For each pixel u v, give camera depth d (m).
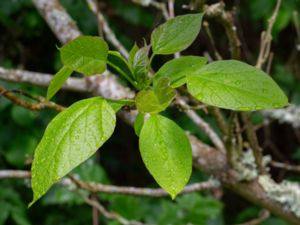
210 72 0.40
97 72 0.40
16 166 1.33
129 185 1.72
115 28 1.41
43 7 0.86
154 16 1.39
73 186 0.84
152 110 0.38
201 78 0.39
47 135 0.38
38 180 0.37
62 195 1.20
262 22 1.51
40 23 1.44
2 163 1.36
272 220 1.29
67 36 0.83
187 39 0.43
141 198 1.27
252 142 0.73
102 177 1.19
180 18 0.43
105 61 0.40
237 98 0.38
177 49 0.43
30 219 1.41
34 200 0.36
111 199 1.13
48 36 1.50
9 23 1.43
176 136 0.39
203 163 0.76
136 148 1.71
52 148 0.37
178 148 0.39
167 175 0.38
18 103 0.65
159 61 1.32
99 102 0.38
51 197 1.31
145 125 0.39
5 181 1.35
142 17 1.40
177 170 0.38
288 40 1.57
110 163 1.68
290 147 1.68
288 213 0.74
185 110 0.68
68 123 0.38
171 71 0.42
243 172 0.75
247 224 0.99
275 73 1.50
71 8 1.36
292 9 1.30
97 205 0.94
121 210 1.13
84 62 0.40
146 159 0.38
